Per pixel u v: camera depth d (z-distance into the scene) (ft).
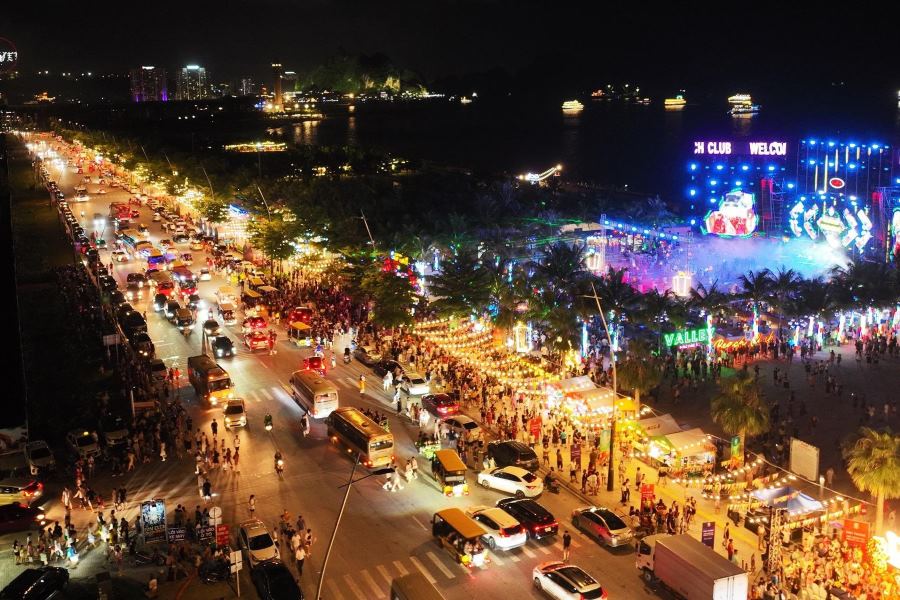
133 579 148.05
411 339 286.87
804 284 296.10
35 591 138.10
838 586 140.56
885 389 245.04
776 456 201.05
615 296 266.36
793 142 479.00
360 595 140.77
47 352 283.18
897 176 475.72
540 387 230.89
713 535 152.05
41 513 169.89
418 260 365.61
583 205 510.17
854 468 166.40
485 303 278.87
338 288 355.97
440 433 209.67
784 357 276.62
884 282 290.76
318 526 165.58
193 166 626.64
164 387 242.17
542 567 142.10
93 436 200.95
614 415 180.55
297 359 276.62
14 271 414.00
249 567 149.18
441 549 156.15
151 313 334.44
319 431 216.54
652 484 174.40
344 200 533.14
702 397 243.19
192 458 199.62
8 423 226.17
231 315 315.37
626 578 146.00
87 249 411.95
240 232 490.49
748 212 414.41
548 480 182.70
